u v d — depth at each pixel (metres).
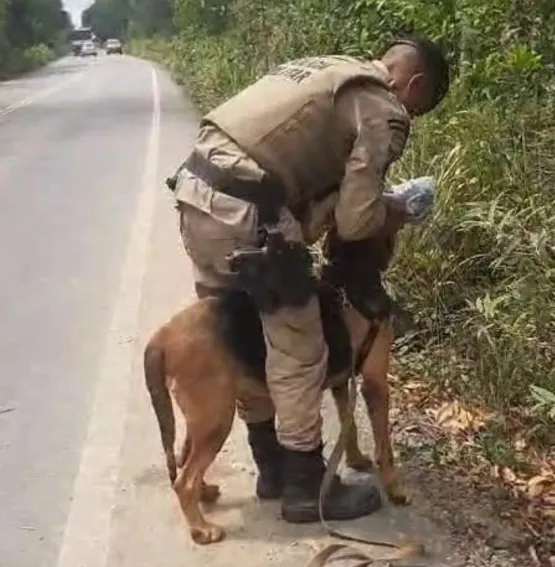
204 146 4.13
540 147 7.00
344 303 4.21
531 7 8.12
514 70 7.57
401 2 8.99
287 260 4.02
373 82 4.04
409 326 5.96
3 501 4.67
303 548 4.14
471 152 7.12
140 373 6.16
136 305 7.49
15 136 19.05
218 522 4.36
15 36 65.69
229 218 4.04
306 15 13.91
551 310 5.52
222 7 29.72
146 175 13.41
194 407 4.10
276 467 4.49
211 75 22.64
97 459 5.06
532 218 6.18
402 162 7.35
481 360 5.51
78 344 6.71
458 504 4.44
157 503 4.57
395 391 5.59
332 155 4.05
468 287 6.33
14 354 6.55
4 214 11.01
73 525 4.45
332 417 5.36
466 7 8.45
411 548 4.00
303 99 4.02
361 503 4.34
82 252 9.14
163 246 9.23
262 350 4.12
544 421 5.00
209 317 4.10
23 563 4.16
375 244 4.23
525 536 4.18
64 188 12.62
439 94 4.22
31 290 7.97
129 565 4.09
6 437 5.34
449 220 6.49
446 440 5.02
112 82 39.84
